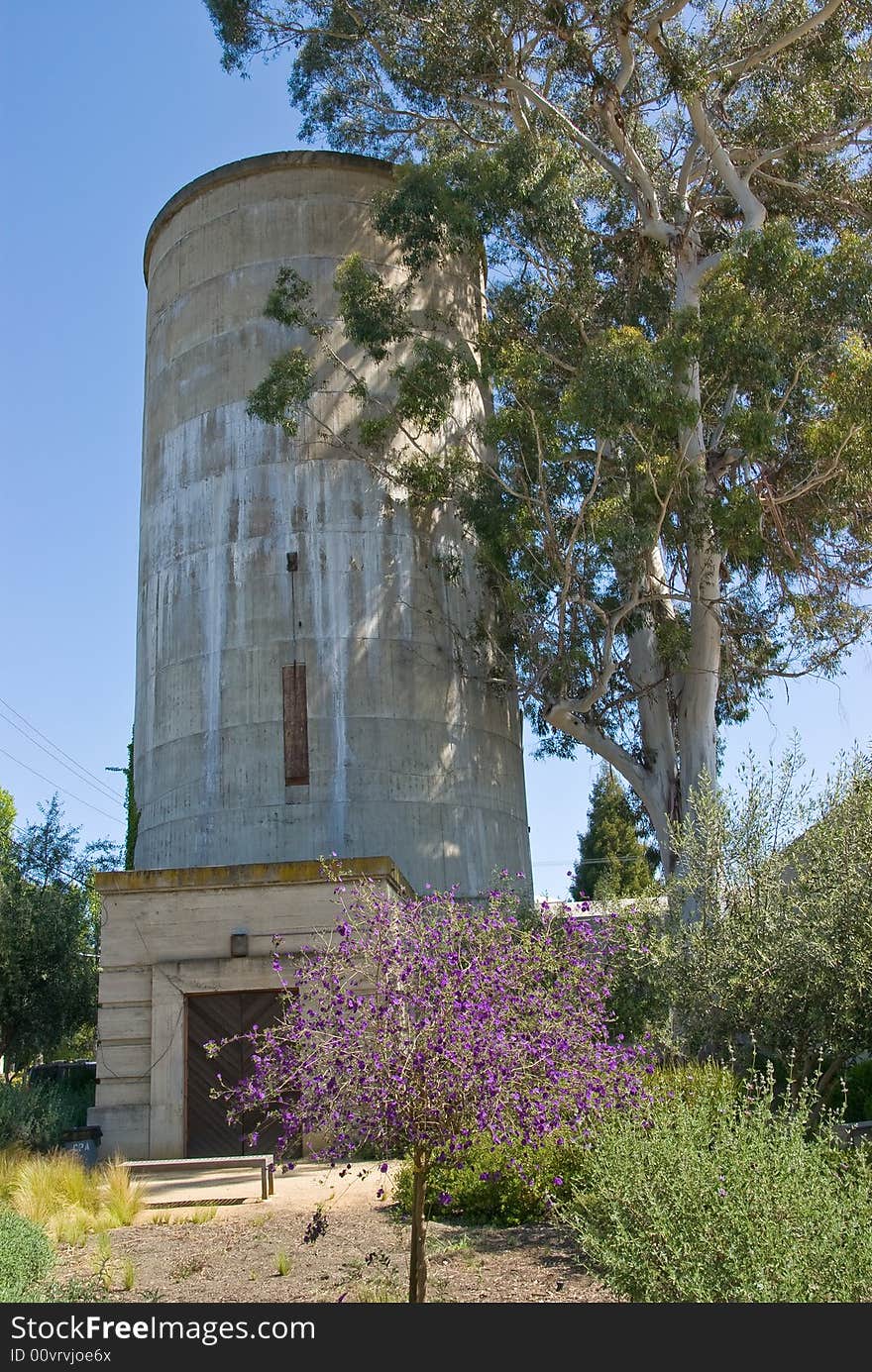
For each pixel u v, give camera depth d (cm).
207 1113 1681
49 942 2353
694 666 2373
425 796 2325
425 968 786
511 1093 751
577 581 2320
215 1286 865
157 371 2747
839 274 2161
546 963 902
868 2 2417
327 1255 964
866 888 1252
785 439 2367
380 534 2441
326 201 2666
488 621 2530
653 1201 666
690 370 2244
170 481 2594
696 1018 1317
